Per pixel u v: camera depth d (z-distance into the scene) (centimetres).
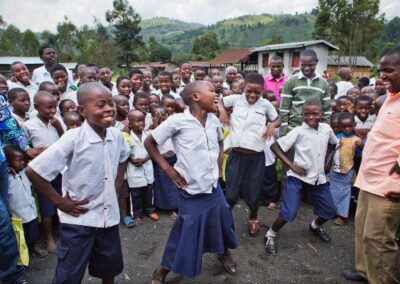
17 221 265
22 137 284
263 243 335
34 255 309
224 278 278
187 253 244
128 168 371
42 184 194
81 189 206
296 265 298
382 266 237
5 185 265
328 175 384
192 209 250
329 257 311
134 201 378
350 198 381
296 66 2583
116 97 413
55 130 334
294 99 390
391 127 226
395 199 222
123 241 337
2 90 392
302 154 310
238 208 419
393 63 218
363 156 251
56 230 358
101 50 4169
